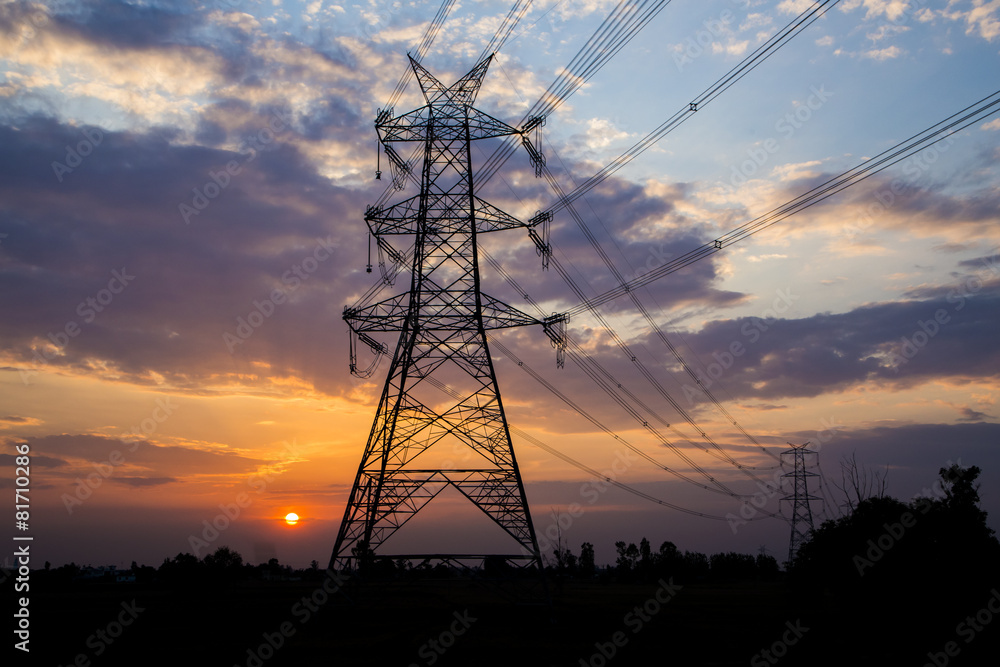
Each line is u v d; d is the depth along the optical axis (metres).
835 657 36.19
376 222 47.25
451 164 47.38
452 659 33.81
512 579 41.56
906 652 36.62
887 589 37.62
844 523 43.00
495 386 43.47
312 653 35.88
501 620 50.09
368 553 41.03
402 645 38.16
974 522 38.50
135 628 49.22
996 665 33.84
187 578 91.75
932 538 38.06
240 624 51.44
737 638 43.28
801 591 61.53
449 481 41.59
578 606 69.06
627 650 37.31
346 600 41.81
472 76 47.56
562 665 32.62
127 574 153.62
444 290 45.12
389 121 48.16
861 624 39.28
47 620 55.03
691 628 48.38
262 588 118.69
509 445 42.31
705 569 195.62
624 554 177.75
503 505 41.56
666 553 170.75
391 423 42.81
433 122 48.09
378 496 41.53
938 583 36.38
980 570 36.28
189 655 36.25
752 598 92.69
